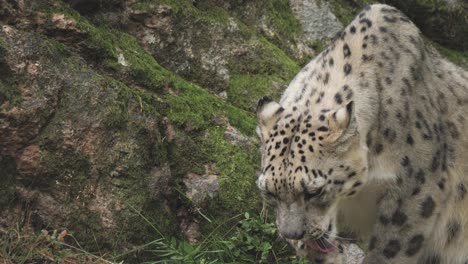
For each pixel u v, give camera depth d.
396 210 16.17
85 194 17.22
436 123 16.38
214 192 18.53
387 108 15.80
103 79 17.70
